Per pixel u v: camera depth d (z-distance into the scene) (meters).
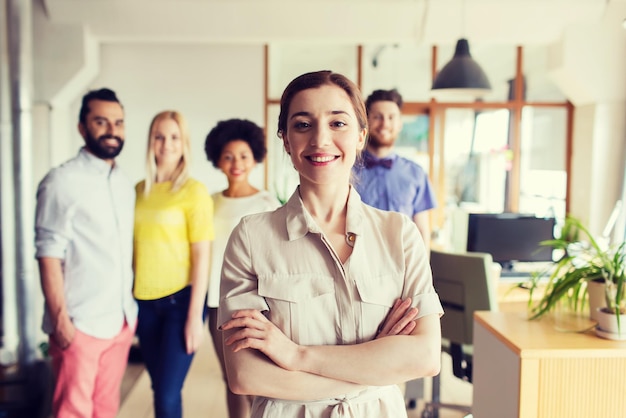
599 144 5.45
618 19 5.07
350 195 1.23
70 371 2.12
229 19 5.04
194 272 2.31
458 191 6.20
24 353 3.49
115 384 2.26
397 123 2.65
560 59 5.25
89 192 2.12
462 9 5.01
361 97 1.20
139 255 2.29
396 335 1.16
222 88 5.80
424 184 2.72
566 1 4.99
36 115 5.06
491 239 3.92
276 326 1.18
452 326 2.77
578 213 5.82
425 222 2.76
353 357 1.12
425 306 1.19
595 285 2.12
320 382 1.13
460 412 3.23
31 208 3.63
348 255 1.19
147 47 5.71
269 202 2.70
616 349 1.84
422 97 6.11
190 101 5.79
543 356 1.83
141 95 5.74
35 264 3.70
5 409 3.24
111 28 5.05
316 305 1.17
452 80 4.00
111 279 2.17
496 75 6.07
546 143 6.11
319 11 5.04
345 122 1.15
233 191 2.70
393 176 2.64
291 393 1.13
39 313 4.76
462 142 6.16
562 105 6.04
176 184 2.32
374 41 5.21
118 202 2.21
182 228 2.30
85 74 5.20
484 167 6.18
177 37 5.11
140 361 4.30
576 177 5.87
